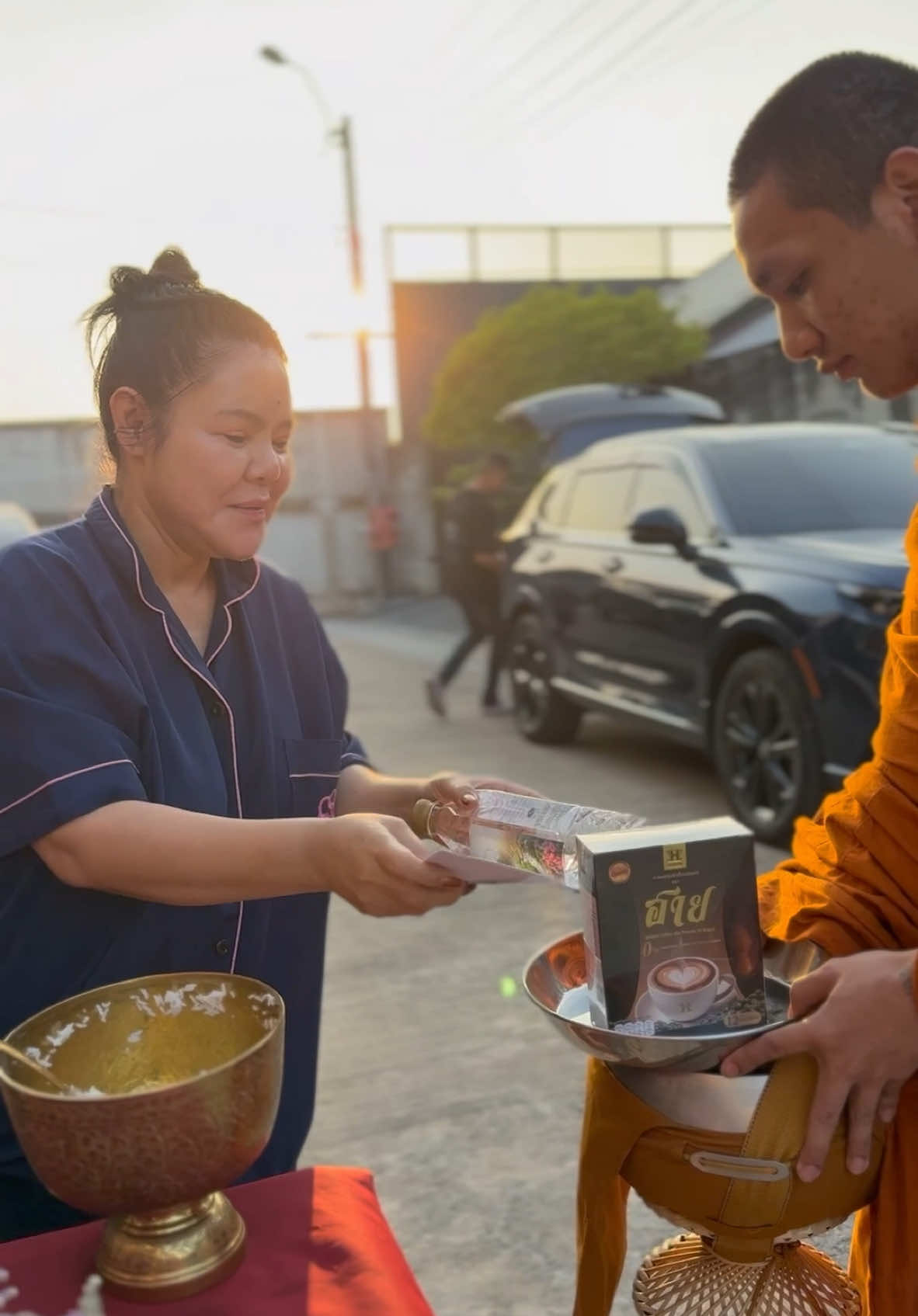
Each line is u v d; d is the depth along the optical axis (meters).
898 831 1.24
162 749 1.31
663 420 10.10
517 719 6.70
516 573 6.41
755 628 4.25
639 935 1.09
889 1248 1.21
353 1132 2.52
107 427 1.35
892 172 1.21
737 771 4.46
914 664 1.22
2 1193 1.30
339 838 1.10
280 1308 0.93
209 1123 0.89
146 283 1.32
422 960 3.50
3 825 1.17
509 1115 2.57
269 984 1.49
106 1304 0.94
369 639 15.03
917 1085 1.21
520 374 17.50
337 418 25.45
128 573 1.33
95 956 1.31
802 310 1.32
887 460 5.07
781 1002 1.28
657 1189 1.20
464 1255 2.10
